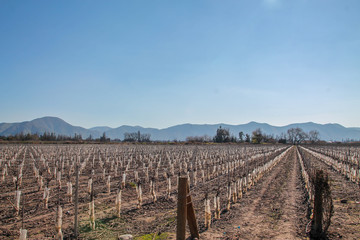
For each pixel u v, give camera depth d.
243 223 9.91
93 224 9.14
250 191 16.58
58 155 36.16
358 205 12.70
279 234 8.73
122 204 12.98
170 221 10.03
